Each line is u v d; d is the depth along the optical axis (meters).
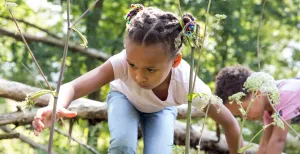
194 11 7.39
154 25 2.53
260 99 3.74
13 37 6.87
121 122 3.05
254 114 3.77
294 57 9.73
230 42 7.38
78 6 7.64
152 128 3.15
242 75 3.80
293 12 8.40
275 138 3.72
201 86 3.03
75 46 7.12
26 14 8.21
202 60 7.30
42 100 4.63
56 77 7.38
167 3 7.55
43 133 5.52
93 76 2.97
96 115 4.72
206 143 5.23
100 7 7.63
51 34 7.34
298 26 8.73
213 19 7.39
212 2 7.29
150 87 2.61
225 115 3.19
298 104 3.71
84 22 7.40
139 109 3.23
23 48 7.34
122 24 7.93
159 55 2.51
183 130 5.12
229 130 3.25
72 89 2.86
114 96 3.27
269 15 8.22
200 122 7.08
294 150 6.18
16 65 7.27
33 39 6.97
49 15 8.41
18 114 4.46
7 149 6.24
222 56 7.35
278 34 9.30
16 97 4.68
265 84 2.04
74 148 5.15
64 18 7.99
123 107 3.15
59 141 5.54
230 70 3.86
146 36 2.49
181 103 3.12
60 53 7.29
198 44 2.11
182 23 2.23
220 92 3.85
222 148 5.22
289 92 3.73
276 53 9.30
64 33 7.99
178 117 5.08
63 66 2.01
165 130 3.14
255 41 7.51
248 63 7.46
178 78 3.00
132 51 2.52
